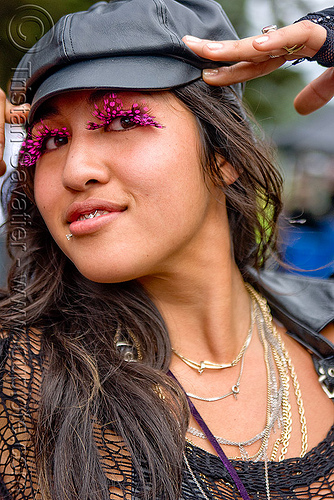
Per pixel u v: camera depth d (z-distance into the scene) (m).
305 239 2.37
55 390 0.76
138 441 0.75
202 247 0.85
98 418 0.77
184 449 0.78
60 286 0.88
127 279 0.78
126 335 0.88
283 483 0.80
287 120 2.86
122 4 0.79
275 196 0.99
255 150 0.92
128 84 0.74
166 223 0.77
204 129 0.83
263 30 0.86
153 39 0.76
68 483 0.70
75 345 0.81
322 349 0.94
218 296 0.89
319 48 0.86
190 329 0.90
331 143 3.35
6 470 0.74
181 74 0.79
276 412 0.87
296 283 1.08
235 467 0.81
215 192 0.87
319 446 0.85
